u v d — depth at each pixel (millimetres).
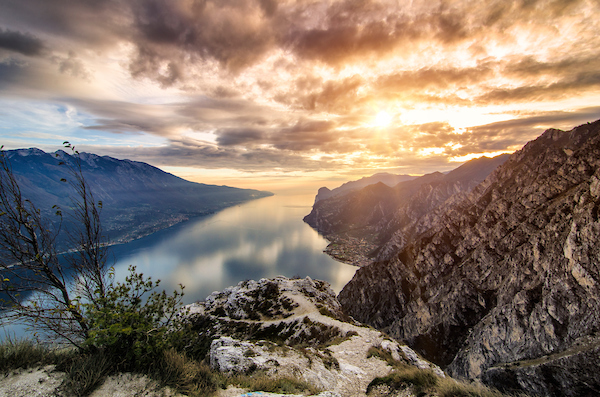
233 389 10055
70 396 6969
